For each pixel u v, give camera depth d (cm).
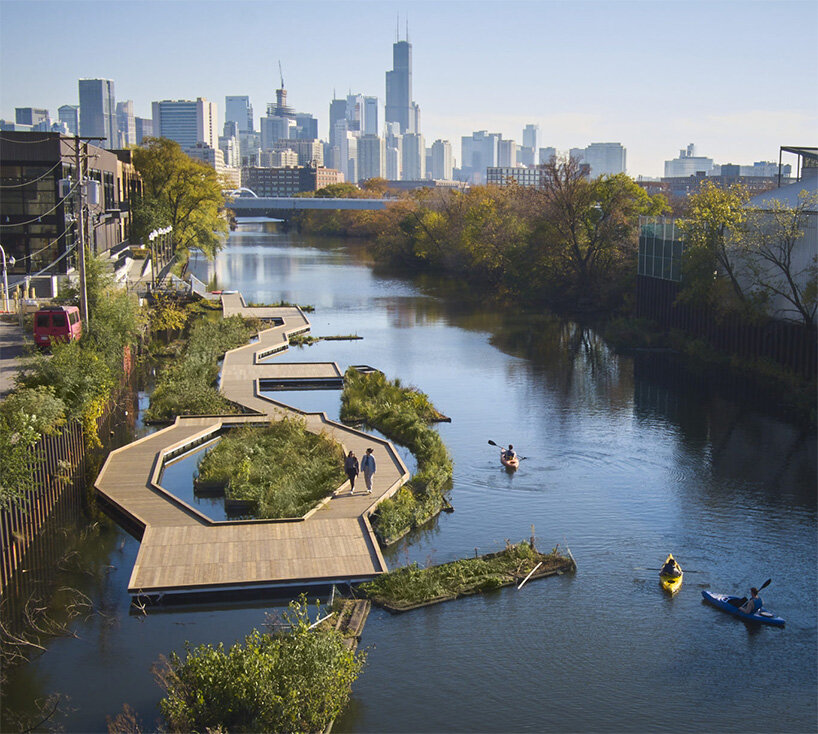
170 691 2305
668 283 8675
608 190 11194
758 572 3350
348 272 15038
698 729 2416
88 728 2339
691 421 5491
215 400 5534
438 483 4169
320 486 3941
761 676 2667
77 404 4184
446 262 15025
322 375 6556
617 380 6688
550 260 11394
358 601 2983
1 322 6397
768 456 4772
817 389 6169
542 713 2467
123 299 6303
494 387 6431
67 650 2714
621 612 3023
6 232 8594
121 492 3878
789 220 6694
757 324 7006
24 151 8512
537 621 2953
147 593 2958
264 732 2183
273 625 2772
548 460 4672
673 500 4094
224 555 3219
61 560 3344
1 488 3047
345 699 2439
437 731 2380
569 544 3591
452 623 2925
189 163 13562
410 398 5772
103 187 10756
